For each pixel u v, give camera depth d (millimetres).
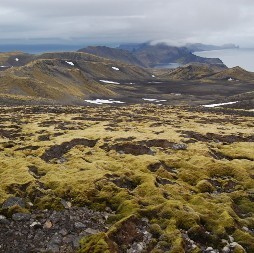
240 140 52469
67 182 25734
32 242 19125
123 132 50969
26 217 21234
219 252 18516
